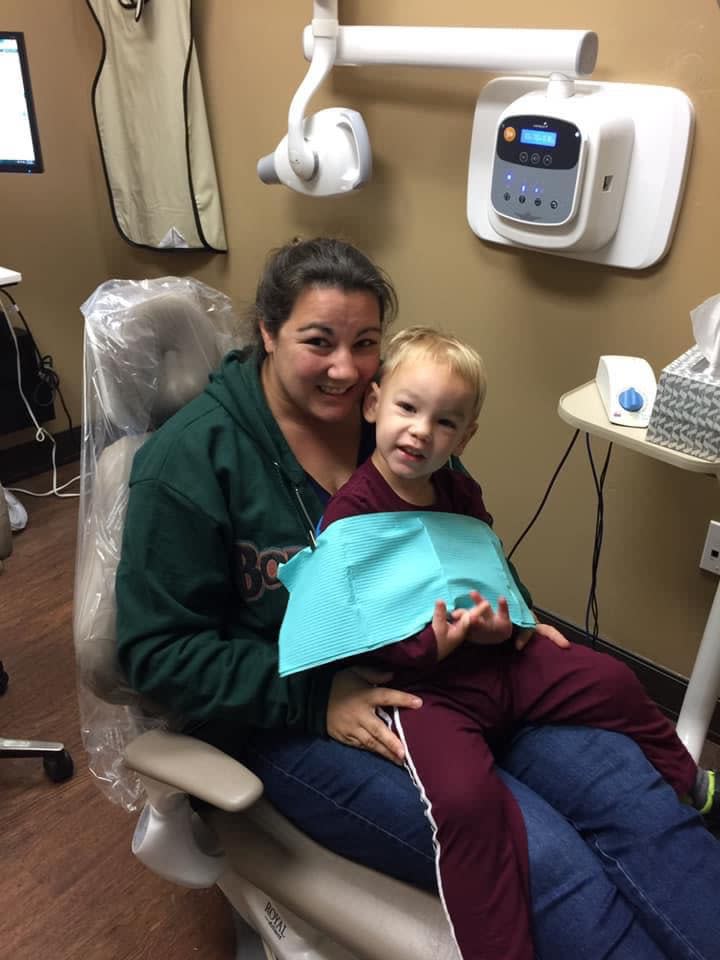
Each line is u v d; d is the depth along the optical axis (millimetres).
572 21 1389
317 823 997
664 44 1307
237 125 1980
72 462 2672
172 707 1005
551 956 855
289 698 1008
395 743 948
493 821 876
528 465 1780
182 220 2129
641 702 1038
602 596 1780
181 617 994
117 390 1092
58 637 1945
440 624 938
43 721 1715
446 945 876
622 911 873
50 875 1408
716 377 1093
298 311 1009
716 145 1310
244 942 1292
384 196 1774
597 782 972
